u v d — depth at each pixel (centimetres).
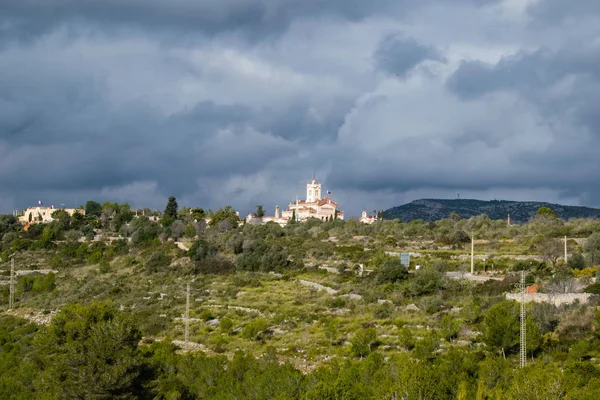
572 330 8569
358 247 17175
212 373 7694
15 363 9062
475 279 12419
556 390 5456
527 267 12875
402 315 10569
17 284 15850
